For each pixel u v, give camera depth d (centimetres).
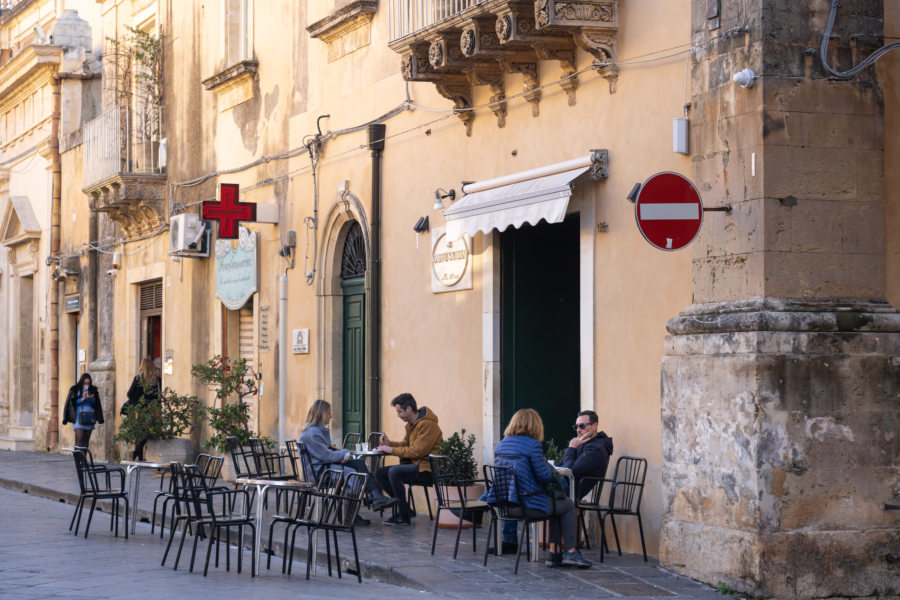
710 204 1053
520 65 1314
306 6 1870
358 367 1750
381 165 1650
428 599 978
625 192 1181
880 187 1023
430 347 1522
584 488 1137
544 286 1406
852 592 969
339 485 1120
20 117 3231
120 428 2133
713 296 1045
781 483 962
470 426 1431
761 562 952
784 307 983
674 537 1048
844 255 1009
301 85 1881
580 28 1190
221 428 1892
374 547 1206
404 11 1484
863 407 985
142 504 1636
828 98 1011
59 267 2867
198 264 2209
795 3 1007
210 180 2175
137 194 2358
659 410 1130
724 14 1042
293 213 1895
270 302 1961
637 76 1169
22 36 3388
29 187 3148
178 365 2283
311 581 1084
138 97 2486
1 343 3297
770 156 992
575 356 1413
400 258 1597
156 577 1096
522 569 1073
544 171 1266
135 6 2567
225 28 2111
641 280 1159
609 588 991
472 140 1441
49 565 1167
